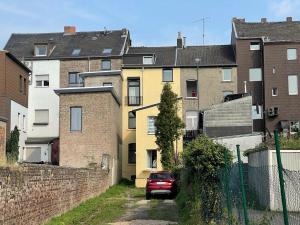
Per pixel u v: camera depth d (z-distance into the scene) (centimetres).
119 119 4338
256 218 988
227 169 1220
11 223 1155
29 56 5009
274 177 1216
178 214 1909
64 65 4925
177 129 3806
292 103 4694
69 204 1909
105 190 3112
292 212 1038
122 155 4609
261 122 4756
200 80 4825
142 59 4900
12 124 3991
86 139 3528
